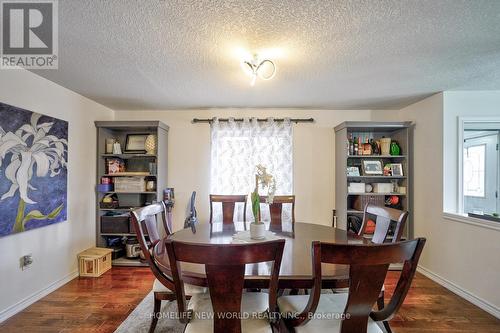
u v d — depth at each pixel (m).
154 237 1.92
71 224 2.73
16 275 2.08
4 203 1.95
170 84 2.56
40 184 2.29
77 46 1.78
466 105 2.73
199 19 1.47
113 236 3.34
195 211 3.44
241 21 1.49
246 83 2.53
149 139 3.32
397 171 3.26
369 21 1.49
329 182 3.56
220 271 1.02
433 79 2.41
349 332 1.10
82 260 2.80
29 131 2.18
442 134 2.75
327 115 3.56
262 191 3.34
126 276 2.80
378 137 3.58
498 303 2.07
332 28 1.56
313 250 1.04
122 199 3.32
